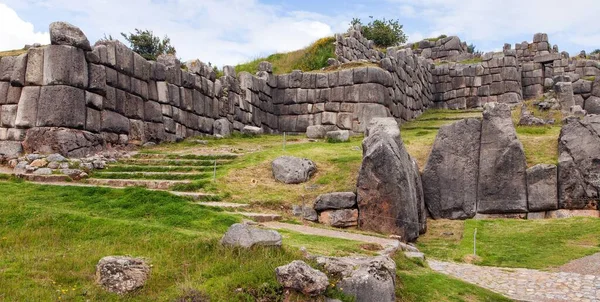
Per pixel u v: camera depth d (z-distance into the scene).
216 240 9.09
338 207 13.27
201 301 7.46
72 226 9.99
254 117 24.41
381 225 13.02
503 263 11.16
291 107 25.25
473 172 15.41
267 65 25.88
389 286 8.26
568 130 15.30
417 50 39.81
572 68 34.31
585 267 10.51
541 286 9.65
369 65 24.52
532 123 20.06
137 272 7.89
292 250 8.84
